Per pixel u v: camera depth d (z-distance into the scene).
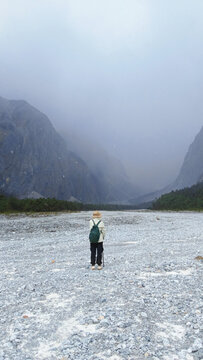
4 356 4.27
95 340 4.74
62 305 6.40
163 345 4.58
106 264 11.47
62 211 73.06
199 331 5.03
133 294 7.11
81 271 10.08
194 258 12.23
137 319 5.56
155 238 21.12
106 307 6.18
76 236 23.31
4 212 60.22
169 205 99.25
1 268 11.30
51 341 4.76
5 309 6.24
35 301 6.71
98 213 10.84
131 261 11.91
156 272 9.70
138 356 4.27
